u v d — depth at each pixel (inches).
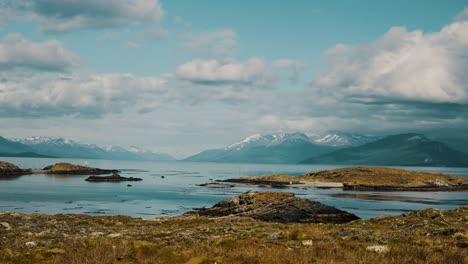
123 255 731.4
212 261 669.9
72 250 789.9
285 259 701.9
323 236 1113.4
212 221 2108.8
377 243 983.0
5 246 928.9
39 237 1170.0
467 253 799.1
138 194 6658.5
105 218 2144.4
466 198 6756.9
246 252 748.0
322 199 6235.2
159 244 900.0
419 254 756.0
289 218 3513.8
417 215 1915.6
